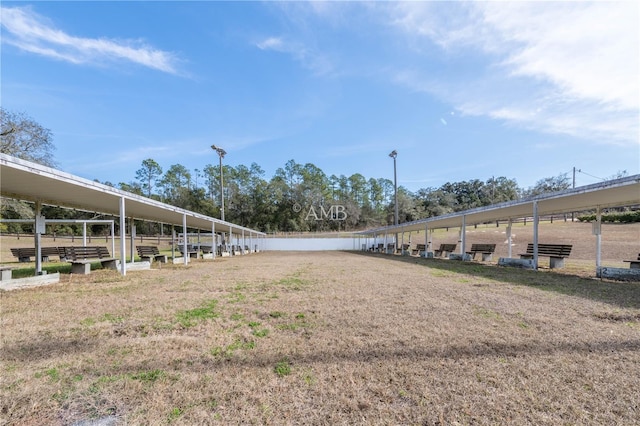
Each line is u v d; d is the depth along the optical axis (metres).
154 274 8.97
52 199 9.38
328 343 3.12
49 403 2.04
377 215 68.69
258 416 1.90
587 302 4.80
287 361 2.69
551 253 10.62
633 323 3.69
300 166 73.62
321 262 14.11
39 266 8.84
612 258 14.35
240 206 62.69
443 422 1.83
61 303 4.99
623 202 9.11
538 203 9.50
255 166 69.94
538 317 3.98
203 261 14.91
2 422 1.84
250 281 7.49
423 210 62.81
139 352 2.90
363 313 4.27
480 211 12.14
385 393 2.15
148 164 67.44
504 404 2.00
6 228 35.19
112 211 12.38
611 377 2.35
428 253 16.81
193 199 60.19
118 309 4.58
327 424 1.82
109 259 10.26
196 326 3.73
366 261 14.55
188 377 2.39
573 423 1.80
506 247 21.09
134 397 2.12
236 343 3.14
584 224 27.12
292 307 4.67
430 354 2.81
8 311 4.46
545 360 2.66
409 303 4.88
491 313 4.21
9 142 19.58
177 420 1.86
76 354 2.86
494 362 2.63
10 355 2.83
